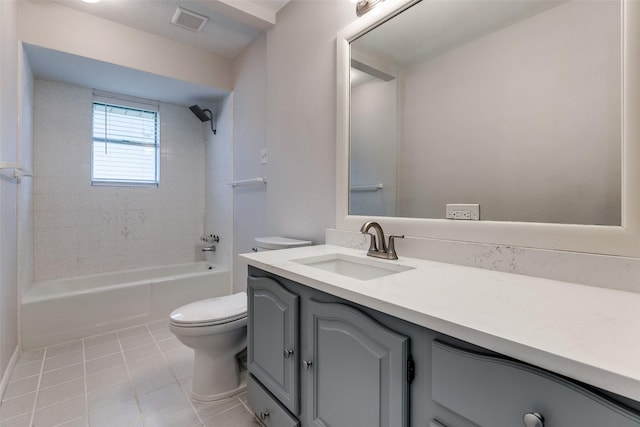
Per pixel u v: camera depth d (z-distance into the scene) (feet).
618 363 1.48
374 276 4.33
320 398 3.32
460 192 3.97
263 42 8.14
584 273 2.94
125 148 10.20
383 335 2.58
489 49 3.72
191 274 9.31
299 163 6.57
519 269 3.37
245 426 4.55
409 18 4.57
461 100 3.98
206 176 11.60
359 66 5.24
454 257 3.95
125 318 8.00
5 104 5.45
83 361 6.29
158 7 7.06
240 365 6.06
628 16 2.71
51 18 6.90
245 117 8.98
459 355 2.05
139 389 5.37
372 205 5.07
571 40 3.08
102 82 8.92
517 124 3.47
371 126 5.08
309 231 6.31
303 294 3.59
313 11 6.18
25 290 7.22
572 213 3.06
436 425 2.21
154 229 10.69
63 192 9.04
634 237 2.68
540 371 1.70
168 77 8.52
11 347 5.95
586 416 1.54
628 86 2.71
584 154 2.99
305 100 6.39
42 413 4.70
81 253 9.36
